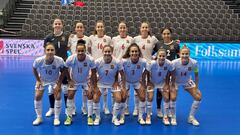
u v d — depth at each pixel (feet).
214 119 17.87
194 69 16.62
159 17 44.88
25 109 18.90
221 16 46.75
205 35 42.06
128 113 18.25
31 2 50.52
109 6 47.93
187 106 20.18
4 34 42.32
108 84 16.70
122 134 15.24
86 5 48.16
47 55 15.43
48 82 16.43
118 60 16.22
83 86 16.85
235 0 52.80
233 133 15.81
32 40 39.63
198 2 50.29
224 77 29.71
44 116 17.66
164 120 16.81
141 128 16.14
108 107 19.53
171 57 17.58
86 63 16.01
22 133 15.15
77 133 15.24
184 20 45.19
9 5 46.78
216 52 41.14
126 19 44.14
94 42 18.02
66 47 17.47
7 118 17.26
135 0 50.14
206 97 22.54
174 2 50.03
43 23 42.78
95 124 16.40
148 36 18.06
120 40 17.98
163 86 17.01
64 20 42.52
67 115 16.53
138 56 16.08
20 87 24.31
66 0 46.50
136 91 17.07
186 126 16.61
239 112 19.29
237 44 41.16
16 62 35.14
